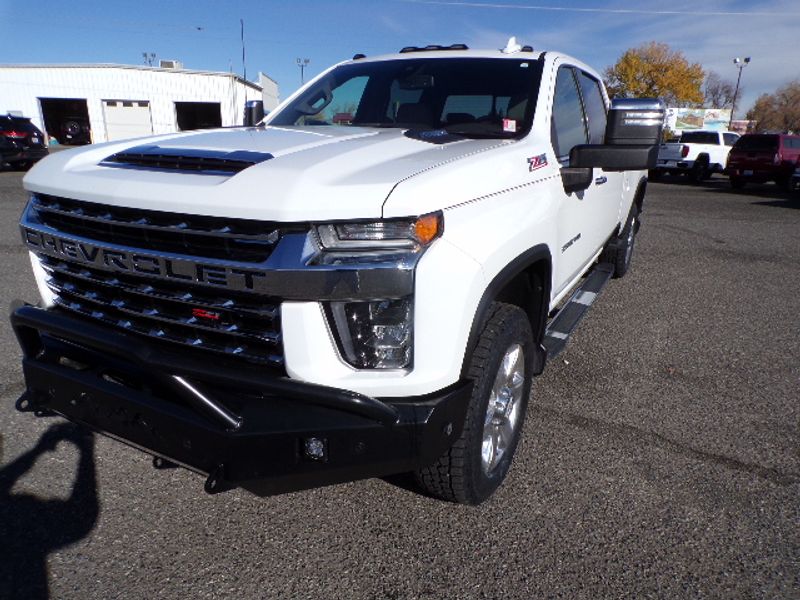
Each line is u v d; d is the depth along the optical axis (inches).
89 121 1402.6
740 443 126.4
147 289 82.9
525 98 123.4
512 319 94.8
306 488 80.6
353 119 136.4
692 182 868.6
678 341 187.8
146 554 91.2
